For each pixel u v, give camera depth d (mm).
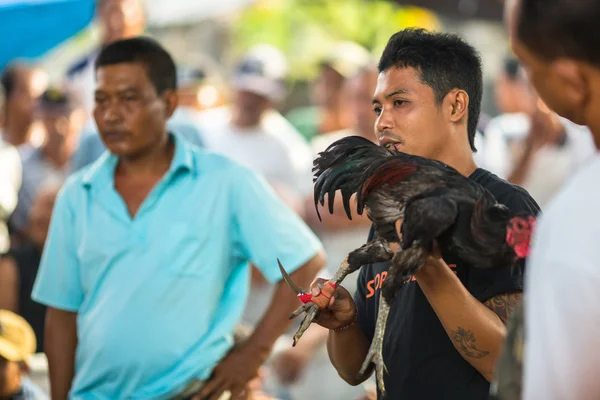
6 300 7836
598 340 2469
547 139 9250
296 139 10602
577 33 2588
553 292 2510
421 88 3805
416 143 3811
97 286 5383
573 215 2518
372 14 17719
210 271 5340
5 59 11336
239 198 5441
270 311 5438
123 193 5551
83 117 9930
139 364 5211
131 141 5449
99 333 5270
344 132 9828
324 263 5641
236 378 5328
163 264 5270
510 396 2869
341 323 3814
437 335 3758
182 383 5191
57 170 9625
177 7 13688
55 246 5578
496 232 3258
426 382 3764
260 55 10062
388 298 3350
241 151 9688
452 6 12359
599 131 2703
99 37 10195
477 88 3947
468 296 3416
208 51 18438
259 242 5445
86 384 5312
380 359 3473
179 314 5262
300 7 18719
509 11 2791
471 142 3984
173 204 5375
